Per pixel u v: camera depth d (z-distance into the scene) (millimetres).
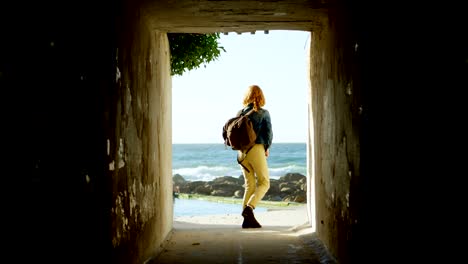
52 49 2633
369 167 3650
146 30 5602
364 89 3764
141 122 5145
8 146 2186
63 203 2723
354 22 4102
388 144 3115
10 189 2193
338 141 5043
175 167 60906
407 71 2754
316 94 6879
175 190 28188
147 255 5406
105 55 3521
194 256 5938
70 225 2811
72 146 2865
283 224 9188
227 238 7262
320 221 6613
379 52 3303
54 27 2664
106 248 3486
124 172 4160
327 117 5816
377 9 3342
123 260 4059
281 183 27906
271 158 61219
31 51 2422
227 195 24406
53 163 2615
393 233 3037
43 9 2543
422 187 2574
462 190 2191
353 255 4332
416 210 2656
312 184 7695
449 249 2305
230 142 8609
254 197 8531
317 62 6695
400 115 2875
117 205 3854
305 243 6746
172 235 7621
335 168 5285
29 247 2348
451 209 2289
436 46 2412
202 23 6195
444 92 2340
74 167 2891
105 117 3496
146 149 5469
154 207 6027
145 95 5445
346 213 4656
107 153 3539
